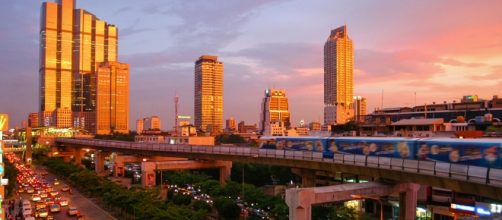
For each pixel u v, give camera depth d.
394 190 73.19
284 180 141.38
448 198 76.81
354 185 69.62
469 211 71.12
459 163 60.59
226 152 115.56
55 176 175.12
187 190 123.62
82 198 121.25
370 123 151.38
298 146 99.56
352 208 83.19
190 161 140.75
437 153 64.88
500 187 49.22
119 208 99.69
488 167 52.53
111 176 168.00
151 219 75.81
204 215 83.75
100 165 187.25
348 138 85.31
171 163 137.00
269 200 94.31
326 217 80.62
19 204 106.88
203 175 140.25
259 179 142.25
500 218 34.53
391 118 153.25
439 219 78.06
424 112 145.25
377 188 70.88
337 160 81.19
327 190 65.25
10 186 121.81
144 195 92.88
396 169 66.69
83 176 131.25
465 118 133.50
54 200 113.62
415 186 75.81
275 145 106.94
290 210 63.53
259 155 104.06
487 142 57.00
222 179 140.88
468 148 59.66
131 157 167.38
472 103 139.00
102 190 110.81
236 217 90.62
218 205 92.62
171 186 130.12
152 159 162.25
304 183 95.94
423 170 61.62
